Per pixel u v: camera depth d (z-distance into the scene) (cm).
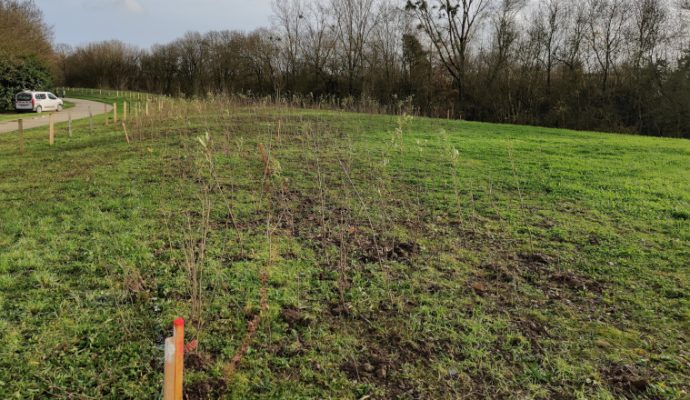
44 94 3244
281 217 633
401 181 864
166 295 419
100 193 739
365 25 4297
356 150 1151
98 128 1814
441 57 3800
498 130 1817
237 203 691
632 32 2952
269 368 333
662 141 1602
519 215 686
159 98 2230
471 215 679
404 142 1312
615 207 734
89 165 973
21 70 3438
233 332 371
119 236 545
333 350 355
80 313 386
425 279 471
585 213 705
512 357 354
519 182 885
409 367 338
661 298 445
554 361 350
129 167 929
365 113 2202
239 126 1526
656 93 2705
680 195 797
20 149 1229
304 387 316
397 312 409
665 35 2806
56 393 299
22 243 525
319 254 521
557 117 2995
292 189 785
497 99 3466
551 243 579
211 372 324
